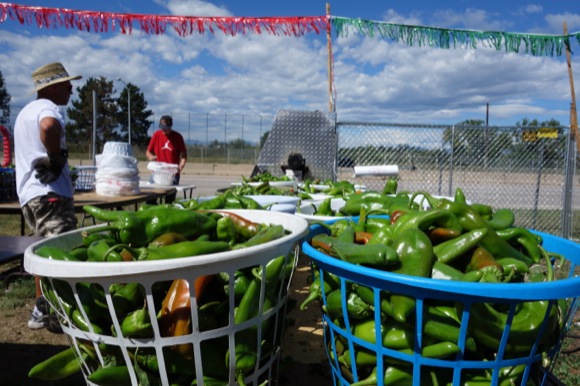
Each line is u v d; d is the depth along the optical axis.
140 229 1.92
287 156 7.92
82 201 5.46
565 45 7.89
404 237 1.80
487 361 1.45
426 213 2.08
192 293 1.44
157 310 1.67
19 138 4.22
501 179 11.60
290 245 1.74
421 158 9.18
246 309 1.61
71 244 2.10
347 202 3.45
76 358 1.76
